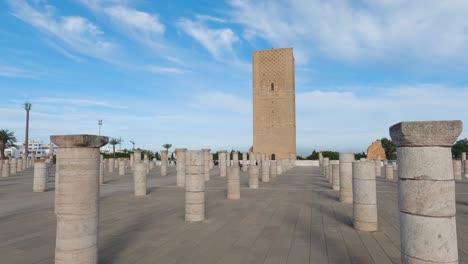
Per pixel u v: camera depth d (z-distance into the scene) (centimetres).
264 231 874
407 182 434
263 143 6166
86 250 525
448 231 409
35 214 1127
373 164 891
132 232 866
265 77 6244
